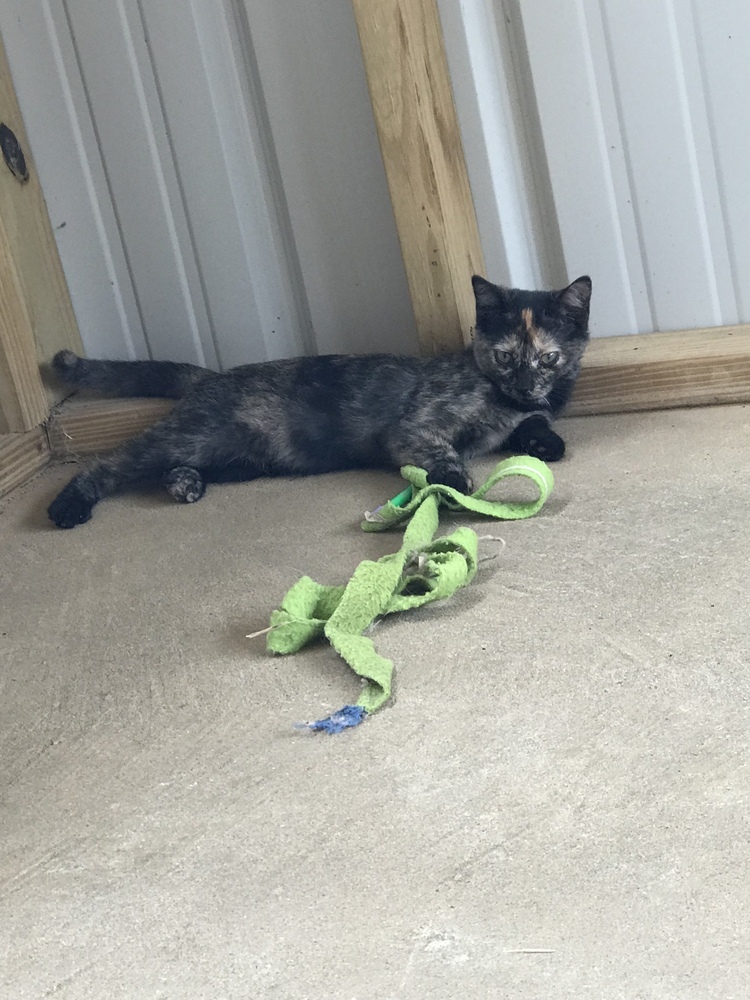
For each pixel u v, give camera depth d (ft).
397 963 2.24
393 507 3.73
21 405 4.48
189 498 4.20
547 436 4.11
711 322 4.57
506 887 2.40
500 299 4.18
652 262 4.53
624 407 4.37
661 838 2.47
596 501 3.74
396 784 2.75
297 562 3.66
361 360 4.32
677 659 2.97
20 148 4.62
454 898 2.39
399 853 2.56
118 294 4.88
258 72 4.51
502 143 4.48
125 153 4.67
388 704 2.98
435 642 3.16
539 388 4.15
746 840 2.42
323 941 2.32
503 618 3.22
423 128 4.15
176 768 2.88
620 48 4.29
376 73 4.10
